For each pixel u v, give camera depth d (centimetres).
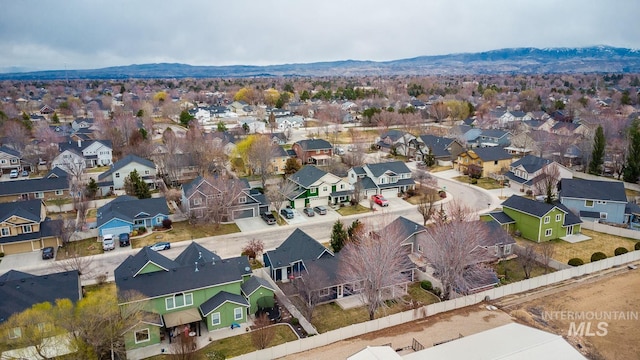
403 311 3816
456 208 5244
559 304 3847
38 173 8706
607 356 3136
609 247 5109
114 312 3019
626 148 8106
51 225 5234
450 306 3809
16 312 3228
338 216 6188
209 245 5256
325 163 9044
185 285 3547
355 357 2672
